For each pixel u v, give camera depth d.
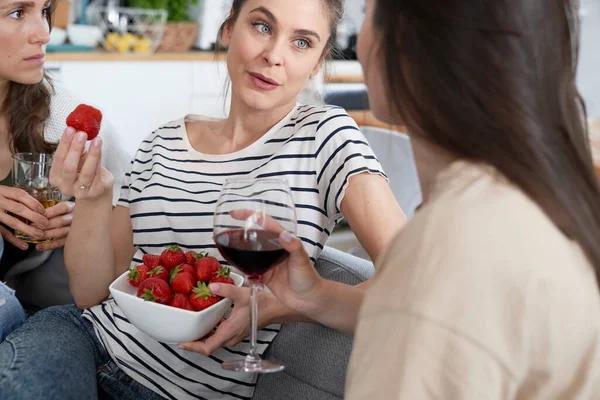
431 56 0.87
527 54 0.86
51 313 1.67
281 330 1.58
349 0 4.77
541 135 0.86
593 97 4.77
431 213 0.85
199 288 1.33
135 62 4.16
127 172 1.81
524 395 0.86
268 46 1.59
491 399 0.78
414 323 0.79
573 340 0.83
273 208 1.17
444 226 0.83
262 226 1.15
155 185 1.72
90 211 1.59
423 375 0.78
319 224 1.59
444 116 0.87
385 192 1.53
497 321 0.79
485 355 0.77
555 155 0.87
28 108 2.00
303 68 1.62
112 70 4.11
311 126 1.62
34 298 2.07
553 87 0.87
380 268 0.89
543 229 0.84
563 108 0.88
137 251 1.74
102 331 1.60
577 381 0.86
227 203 1.17
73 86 4.04
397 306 0.81
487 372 0.77
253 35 1.61
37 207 1.79
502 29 0.85
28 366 1.38
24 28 1.87
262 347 1.57
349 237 3.79
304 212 1.58
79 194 1.53
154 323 1.30
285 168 1.60
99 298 1.68
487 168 0.87
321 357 1.49
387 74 0.92
